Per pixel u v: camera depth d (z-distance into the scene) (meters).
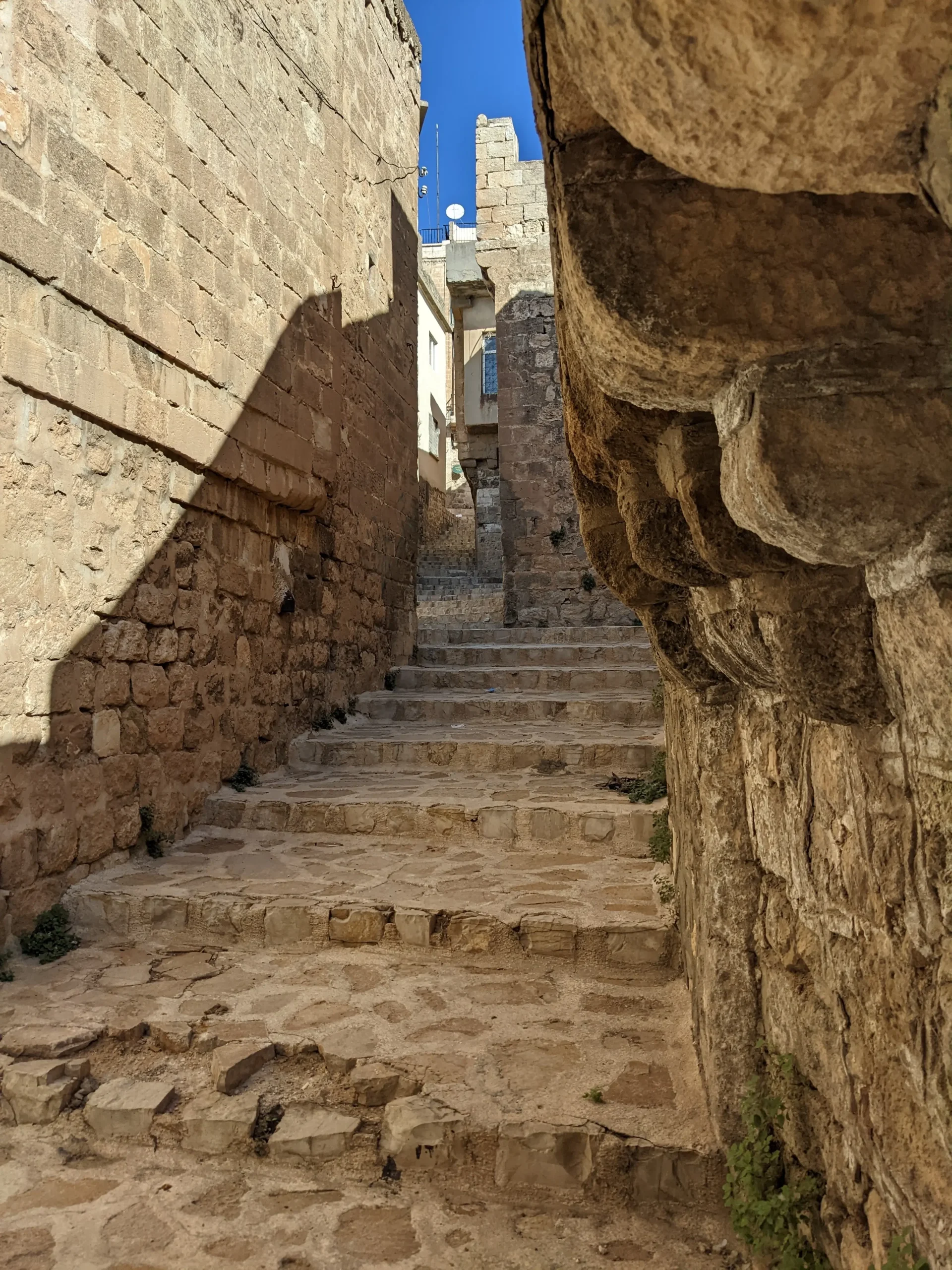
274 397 5.37
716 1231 2.05
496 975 3.13
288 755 5.64
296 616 5.85
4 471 3.29
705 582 1.73
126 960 3.30
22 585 3.39
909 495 1.07
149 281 4.09
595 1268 1.95
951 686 1.03
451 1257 1.98
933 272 1.08
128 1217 2.11
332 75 6.35
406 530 8.16
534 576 10.84
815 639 1.31
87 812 3.76
